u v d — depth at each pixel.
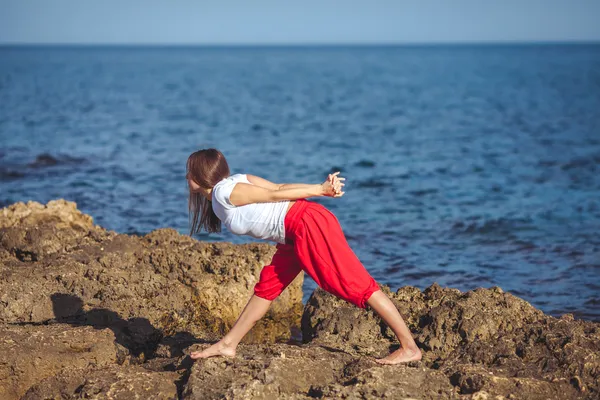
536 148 23.11
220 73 93.69
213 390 4.04
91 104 42.66
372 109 40.97
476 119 34.34
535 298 8.20
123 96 50.38
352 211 13.41
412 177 17.66
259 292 4.45
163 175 17.38
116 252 7.25
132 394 4.12
